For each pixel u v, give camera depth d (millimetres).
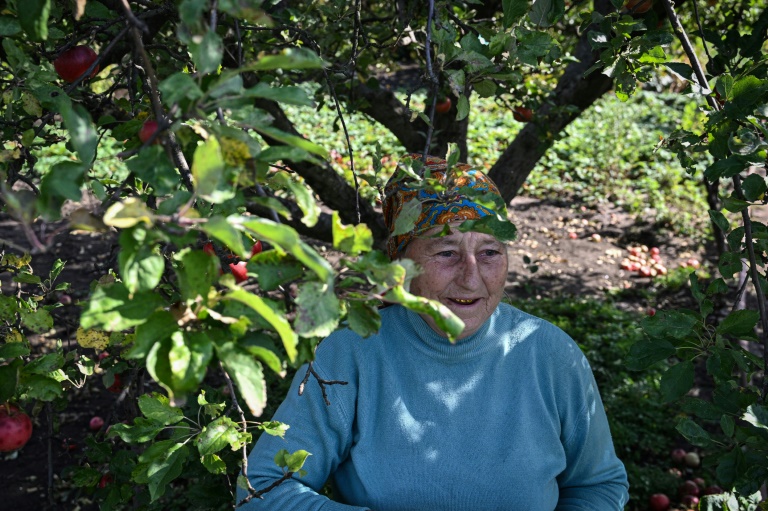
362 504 1855
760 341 1963
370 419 1863
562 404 1944
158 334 945
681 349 1997
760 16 2332
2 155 1552
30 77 1562
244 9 1003
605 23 2170
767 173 1954
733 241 2066
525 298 8797
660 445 5777
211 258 951
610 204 11547
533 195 11922
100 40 2211
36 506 4938
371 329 1081
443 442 1846
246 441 1503
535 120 4133
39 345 5969
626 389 6410
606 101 15172
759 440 1881
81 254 8594
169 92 945
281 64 949
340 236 1056
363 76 3754
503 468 1841
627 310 8555
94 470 2553
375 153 1619
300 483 1819
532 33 1859
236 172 1001
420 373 1867
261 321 1000
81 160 939
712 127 2025
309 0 3205
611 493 2002
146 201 1784
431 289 1814
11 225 9203
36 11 1184
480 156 12609
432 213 1747
